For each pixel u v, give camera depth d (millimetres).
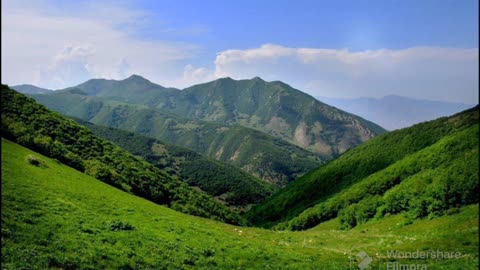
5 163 46344
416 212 71312
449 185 67562
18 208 31594
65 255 24547
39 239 25922
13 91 89625
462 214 60188
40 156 61875
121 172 87688
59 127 88625
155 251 31453
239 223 121125
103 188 59906
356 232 74688
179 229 43906
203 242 39406
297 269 34062
